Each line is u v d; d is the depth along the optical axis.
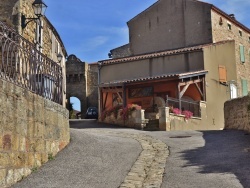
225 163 9.12
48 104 9.37
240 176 7.83
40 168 8.46
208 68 26.19
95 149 10.59
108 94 27.61
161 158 10.21
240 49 34.69
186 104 24.17
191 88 25.53
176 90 23.94
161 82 24.06
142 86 25.42
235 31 34.41
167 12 32.81
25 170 7.89
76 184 7.54
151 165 9.41
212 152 10.71
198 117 23.45
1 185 6.86
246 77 35.16
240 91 33.53
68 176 8.03
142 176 8.36
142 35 34.03
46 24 21.41
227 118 18.39
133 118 21.22
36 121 8.59
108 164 9.20
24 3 16.61
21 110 7.88
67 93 50.44
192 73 23.95
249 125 14.81
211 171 8.44
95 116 41.00
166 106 21.45
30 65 8.75
